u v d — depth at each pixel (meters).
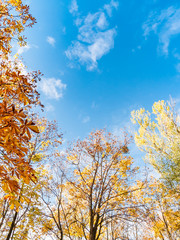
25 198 1.57
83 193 8.82
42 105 2.58
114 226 9.73
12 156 1.65
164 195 9.95
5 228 8.52
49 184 8.33
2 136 1.50
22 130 1.52
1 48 3.63
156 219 9.70
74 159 9.58
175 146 9.69
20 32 3.97
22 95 1.98
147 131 11.41
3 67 3.11
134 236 10.97
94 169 9.48
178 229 9.49
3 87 1.95
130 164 9.41
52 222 8.97
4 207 8.10
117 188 9.01
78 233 8.86
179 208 9.92
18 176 1.59
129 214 7.83
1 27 3.75
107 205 7.86
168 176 9.59
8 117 1.46
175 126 10.18
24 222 8.63
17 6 3.77
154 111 11.36
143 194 10.01
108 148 9.84
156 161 10.23
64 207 9.12
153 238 11.31
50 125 8.90
